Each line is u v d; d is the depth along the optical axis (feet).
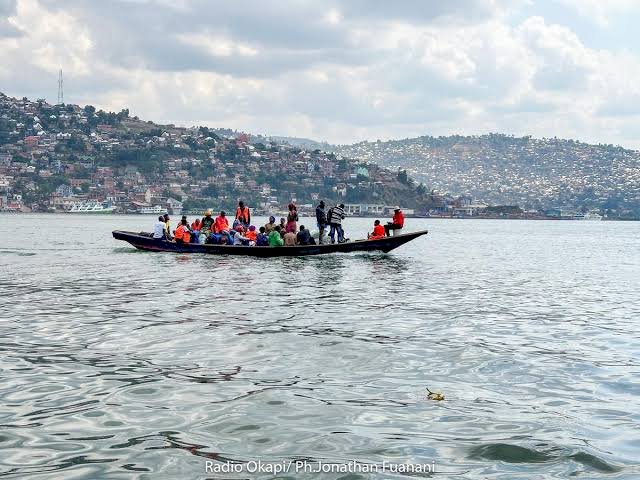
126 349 36.06
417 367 32.89
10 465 20.36
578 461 20.95
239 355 34.86
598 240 262.67
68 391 27.96
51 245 143.84
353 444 22.29
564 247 189.78
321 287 66.39
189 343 37.73
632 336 42.27
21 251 120.88
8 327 42.37
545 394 28.43
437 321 46.91
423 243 200.03
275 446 22.08
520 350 37.29
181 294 59.26
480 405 26.71
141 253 111.04
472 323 46.44
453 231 386.73
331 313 49.49
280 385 29.17
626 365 33.88
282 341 38.50
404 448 22.00
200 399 27.02
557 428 24.03
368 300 57.47
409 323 45.75
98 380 29.71
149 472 19.90
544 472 20.17
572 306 56.95
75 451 21.49
